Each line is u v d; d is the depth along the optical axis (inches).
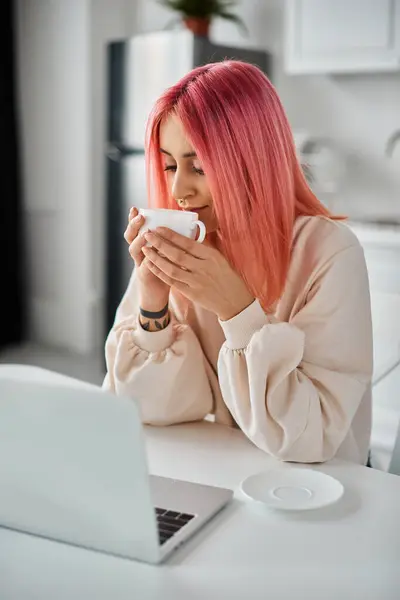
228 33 160.6
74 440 34.8
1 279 182.4
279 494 42.3
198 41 135.8
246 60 145.2
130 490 34.5
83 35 166.4
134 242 50.3
